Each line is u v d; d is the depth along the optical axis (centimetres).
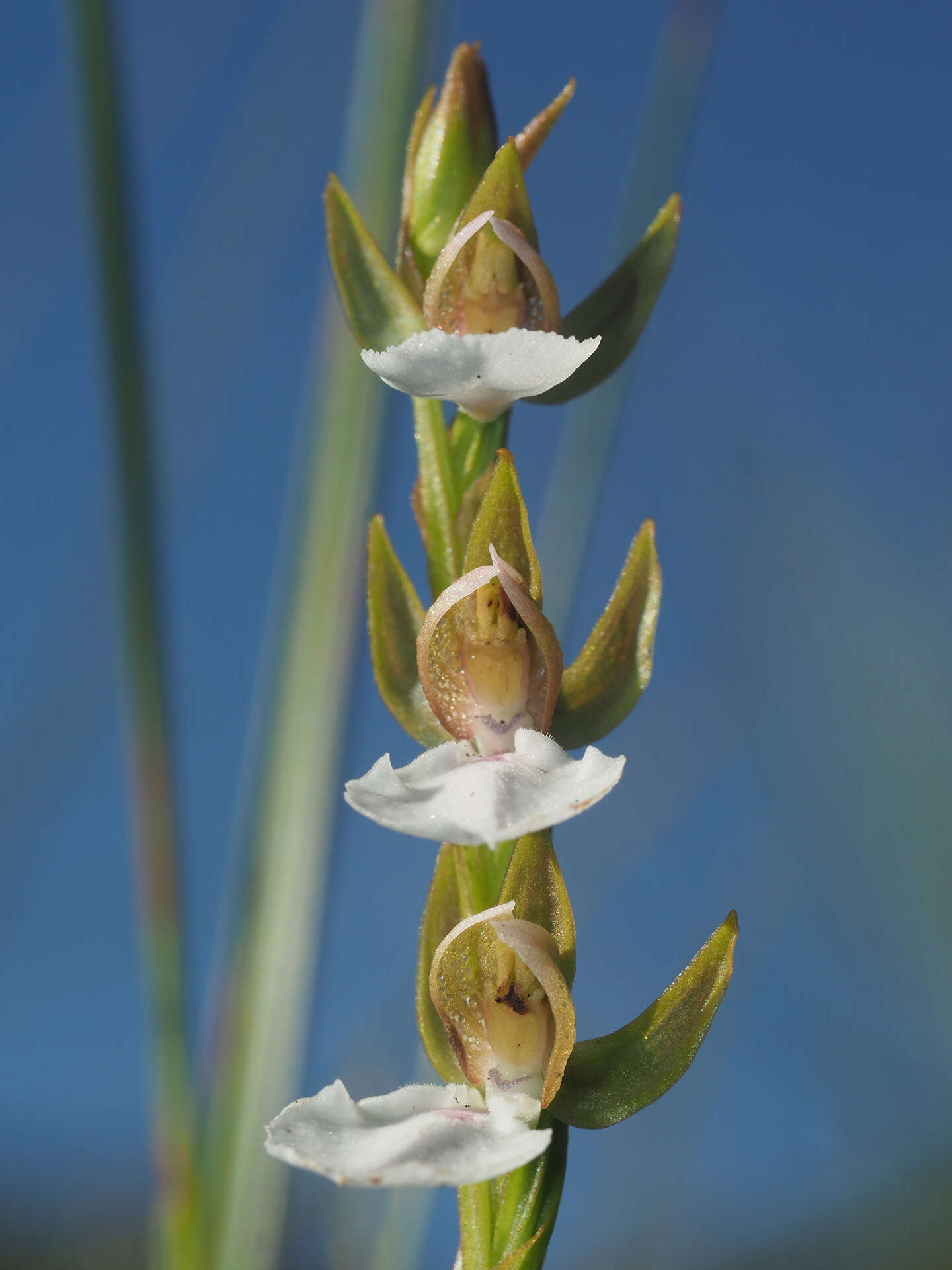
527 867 15
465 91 16
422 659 15
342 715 16
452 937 15
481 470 16
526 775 15
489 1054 15
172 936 16
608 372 16
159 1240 16
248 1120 16
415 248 16
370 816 15
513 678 15
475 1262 15
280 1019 16
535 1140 15
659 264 16
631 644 15
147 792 16
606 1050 15
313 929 16
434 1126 15
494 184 15
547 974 15
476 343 15
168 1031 16
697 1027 15
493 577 15
